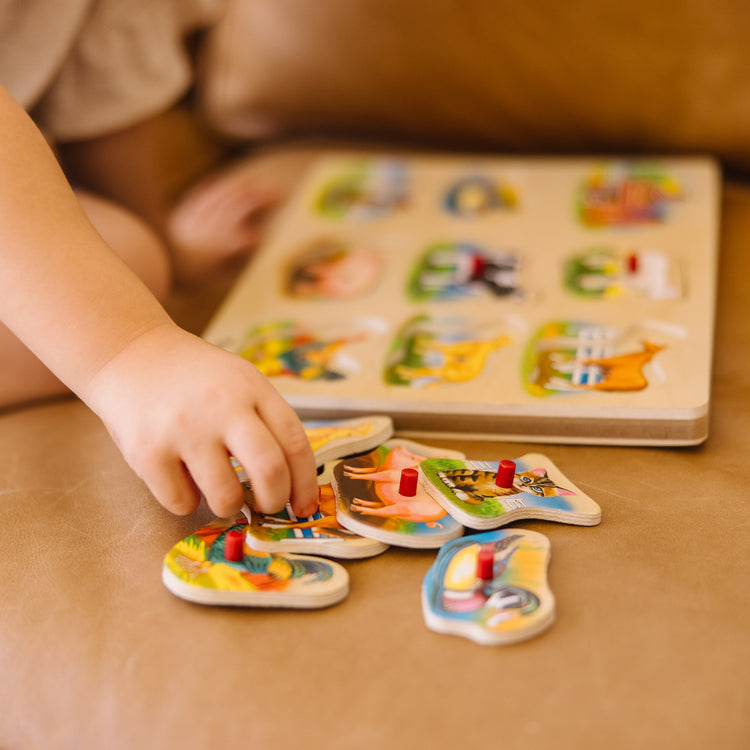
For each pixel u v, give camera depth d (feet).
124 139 2.69
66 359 1.39
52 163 1.54
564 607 1.25
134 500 1.52
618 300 2.06
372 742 1.07
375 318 2.06
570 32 2.73
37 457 1.65
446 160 2.97
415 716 1.10
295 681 1.15
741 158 2.79
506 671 1.15
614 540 1.38
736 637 1.20
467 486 1.47
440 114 2.95
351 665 1.17
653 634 1.20
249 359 1.90
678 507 1.46
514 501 1.43
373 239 2.45
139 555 1.38
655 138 2.81
